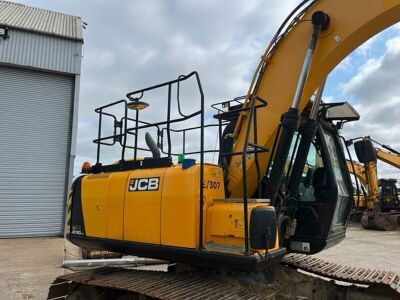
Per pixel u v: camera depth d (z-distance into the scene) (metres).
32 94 15.74
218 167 3.99
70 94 16.33
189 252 3.62
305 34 4.15
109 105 4.99
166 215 3.88
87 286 4.80
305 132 4.27
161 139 4.52
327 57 3.99
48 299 5.06
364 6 3.83
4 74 15.40
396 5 3.66
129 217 4.29
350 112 4.86
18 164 15.28
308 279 4.66
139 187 4.25
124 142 4.76
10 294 6.87
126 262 8.61
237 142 4.32
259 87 4.36
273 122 4.18
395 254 11.91
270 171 3.97
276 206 3.97
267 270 3.89
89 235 4.83
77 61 16.19
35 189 15.42
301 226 4.32
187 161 3.88
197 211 3.67
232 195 4.20
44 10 19.50
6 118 15.28
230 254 3.35
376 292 4.69
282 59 4.27
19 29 15.37
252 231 3.15
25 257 10.46
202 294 3.56
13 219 14.99
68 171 15.88
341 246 13.78
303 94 4.07
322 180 4.31
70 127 16.16
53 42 15.91
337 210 4.43
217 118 4.20
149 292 3.65
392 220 20.52
